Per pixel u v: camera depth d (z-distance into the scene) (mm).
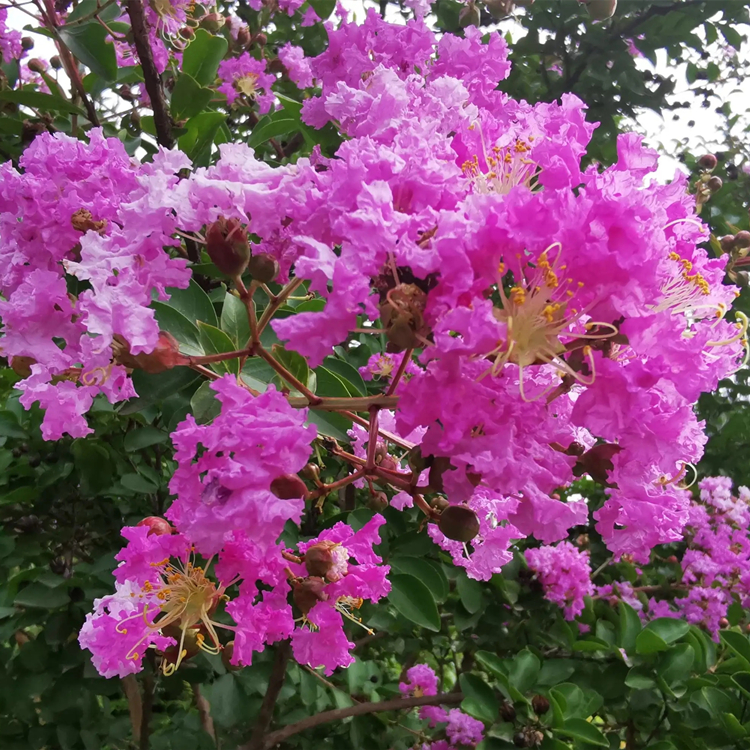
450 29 384
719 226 410
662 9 393
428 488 161
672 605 396
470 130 176
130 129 351
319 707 349
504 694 278
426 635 379
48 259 182
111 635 157
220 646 162
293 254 155
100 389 157
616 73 390
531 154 154
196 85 265
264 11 406
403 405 130
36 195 180
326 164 252
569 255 129
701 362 132
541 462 136
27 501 325
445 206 138
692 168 482
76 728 318
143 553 157
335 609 174
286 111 302
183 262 151
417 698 319
